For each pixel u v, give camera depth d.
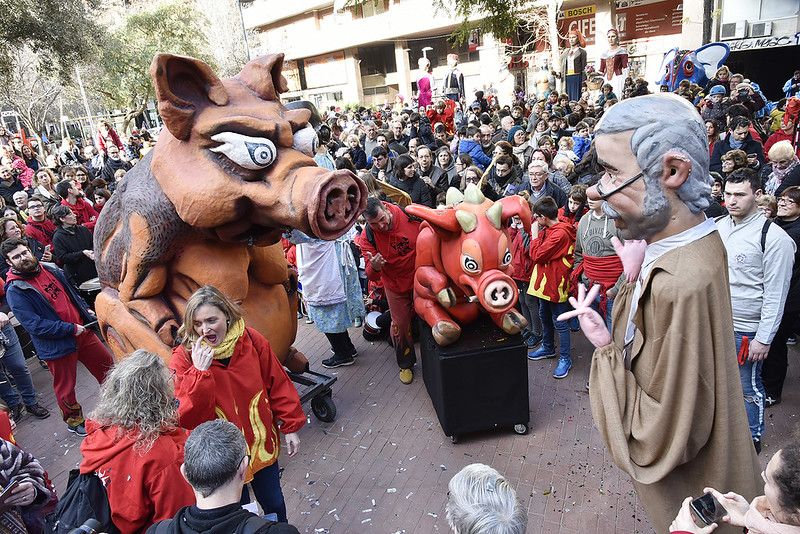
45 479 2.67
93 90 25.81
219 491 1.98
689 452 1.91
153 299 3.48
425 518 3.37
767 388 4.05
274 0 33.72
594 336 2.00
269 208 2.98
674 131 1.76
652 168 1.78
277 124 3.05
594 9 20.77
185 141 3.10
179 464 2.30
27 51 20.03
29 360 6.38
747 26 16.22
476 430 3.95
